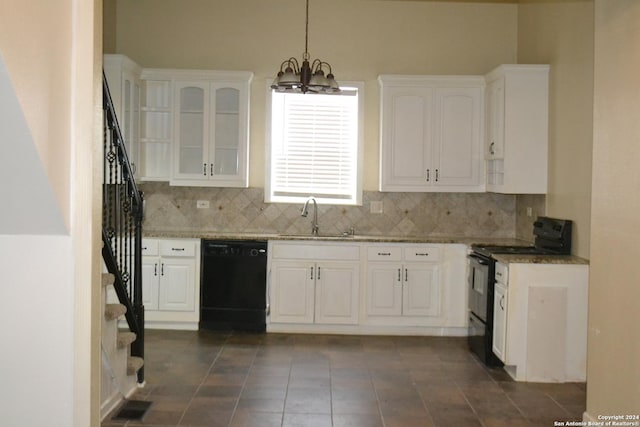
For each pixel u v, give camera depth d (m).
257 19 6.42
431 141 6.12
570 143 5.05
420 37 6.45
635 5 3.04
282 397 4.07
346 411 3.84
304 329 5.90
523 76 5.57
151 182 6.42
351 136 6.48
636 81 3.04
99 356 2.57
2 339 2.45
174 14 6.41
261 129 6.44
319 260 5.85
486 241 5.91
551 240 5.16
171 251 5.85
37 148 2.11
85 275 2.43
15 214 2.35
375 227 6.44
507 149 5.58
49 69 2.19
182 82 6.11
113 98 5.56
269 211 6.44
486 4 6.45
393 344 5.54
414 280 5.84
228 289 5.87
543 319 4.51
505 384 4.44
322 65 6.41
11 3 1.91
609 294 3.29
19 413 2.45
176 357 4.95
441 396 4.15
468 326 5.64
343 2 6.41
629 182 3.10
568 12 5.12
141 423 3.56
